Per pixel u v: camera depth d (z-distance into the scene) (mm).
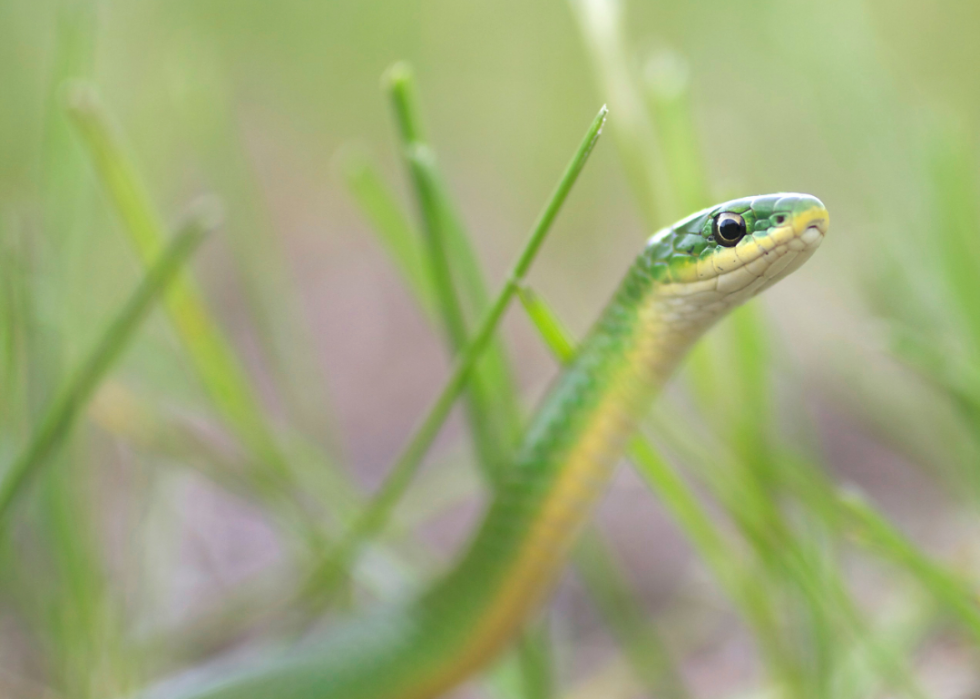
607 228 375
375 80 412
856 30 253
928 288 235
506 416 224
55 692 224
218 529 261
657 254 214
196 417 260
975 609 206
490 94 402
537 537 221
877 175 246
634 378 217
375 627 229
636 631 231
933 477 247
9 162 262
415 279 232
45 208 224
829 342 257
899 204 241
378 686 226
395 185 411
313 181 416
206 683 226
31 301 217
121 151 221
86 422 227
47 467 216
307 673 226
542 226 203
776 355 242
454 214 218
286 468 232
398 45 411
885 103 249
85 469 224
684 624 245
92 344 233
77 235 228
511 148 390
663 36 349
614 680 236
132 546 230
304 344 244
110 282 246
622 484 274
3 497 209
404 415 318
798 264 211
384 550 239
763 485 219
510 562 222
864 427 271
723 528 254
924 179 232
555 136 371
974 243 227
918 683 220
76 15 228
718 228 211
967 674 229
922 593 224
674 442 220
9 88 267
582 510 221
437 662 225
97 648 219
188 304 226
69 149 225
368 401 323
